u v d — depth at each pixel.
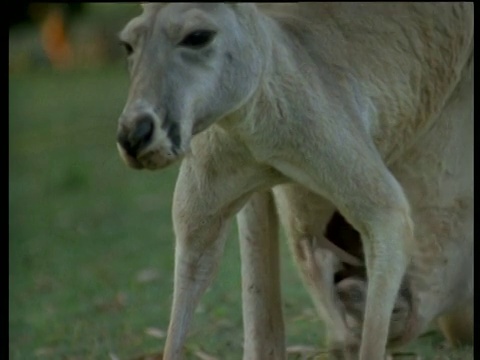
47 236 15.91
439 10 7.90
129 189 18.44
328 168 6.98
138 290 12.41
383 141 7.70
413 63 7.77
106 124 23.89
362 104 7.41
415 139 8.00
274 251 7.79
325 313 7.95
